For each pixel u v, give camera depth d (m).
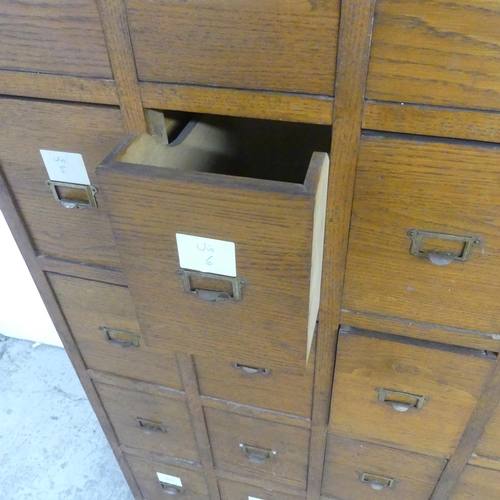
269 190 0.40
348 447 0.87
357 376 0.73
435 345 0.65
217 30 0.46
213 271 0.49
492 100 0.43
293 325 0.51
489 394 0.68
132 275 0.53
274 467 0.98
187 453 1.04
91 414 1.46
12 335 1.67
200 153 0.63
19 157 0.65
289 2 0.43
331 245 0.58
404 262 0.57
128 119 0.56
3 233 1.32
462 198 0.50
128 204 0.46
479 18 0.40
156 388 0.92
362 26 0.42
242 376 0.82
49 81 0.56
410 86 0.45
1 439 1.41
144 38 0.49
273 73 0.48
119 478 1.32
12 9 0.51
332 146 0.50
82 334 0.89
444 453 0.80
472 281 0.56
